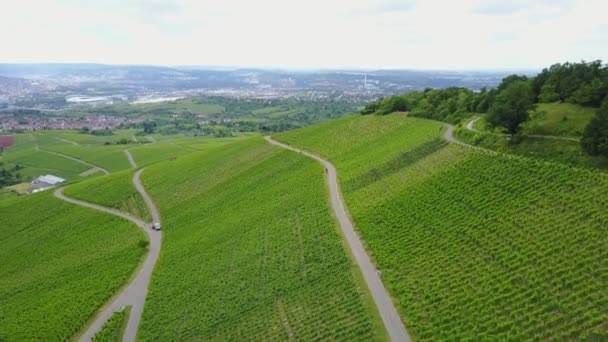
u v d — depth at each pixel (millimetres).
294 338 57750
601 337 41500
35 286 104688
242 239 97062
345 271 68875
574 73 103875
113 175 183125
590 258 52062
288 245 85125
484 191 75438
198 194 142000
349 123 165750
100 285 94938
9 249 130250
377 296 60594
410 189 88500
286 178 127438
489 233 64750
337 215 90625
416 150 107375
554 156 77875
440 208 76875
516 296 51188
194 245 104688
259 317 66312
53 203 157625
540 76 115125
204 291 81188
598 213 58438
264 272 79000
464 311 52344
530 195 68562
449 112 138500
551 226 60281
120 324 78250
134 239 117812
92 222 137125
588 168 69750
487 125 102688
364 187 100375
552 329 45062
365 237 78438
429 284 59469
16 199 168375
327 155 138500
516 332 46156
